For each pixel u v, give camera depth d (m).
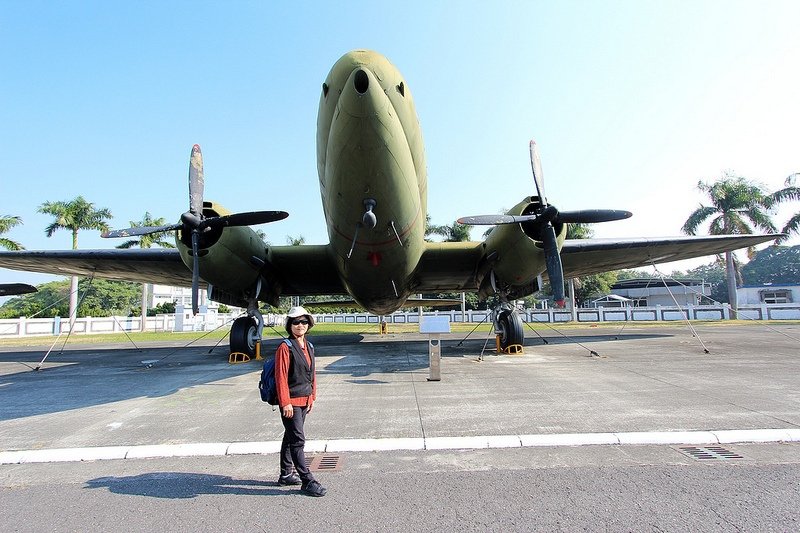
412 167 7.93
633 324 28.95
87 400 6.78
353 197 7.75
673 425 4.77
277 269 12.26
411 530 2.81
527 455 4.10
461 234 41.31
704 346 12.74
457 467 3.84
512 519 2.91
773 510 2.96
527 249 10.00
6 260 12.15
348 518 2.99
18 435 4.98
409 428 4.88
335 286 13.98
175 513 3.12
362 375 8.38
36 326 34.41
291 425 3.45
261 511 3.12
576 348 12.61
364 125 6.73
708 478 3.49
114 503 3.29
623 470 3.69
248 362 10.90
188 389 7.48
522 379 7.66
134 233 9.00
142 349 16.45
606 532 2.72
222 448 4.37
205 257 9.24
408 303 21.98
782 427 4.66
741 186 31.19
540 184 9.55
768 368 8.56
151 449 4.38
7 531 2.89
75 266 12.72
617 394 6.33
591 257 12.43
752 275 85.25
